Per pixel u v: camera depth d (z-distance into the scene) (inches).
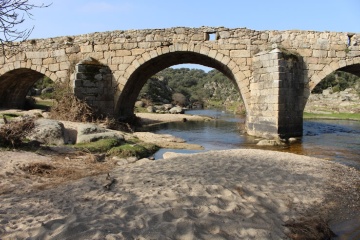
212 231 188.9
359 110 1739.7
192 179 295.1
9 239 167.2
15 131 414.3
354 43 751.7
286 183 310.7
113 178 300.4
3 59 906.7
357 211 260.1
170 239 171.9
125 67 802.8
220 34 760.3
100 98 786.2
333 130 929.5
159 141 640.4
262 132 717.9
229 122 1274.6
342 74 3240.7
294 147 594.6
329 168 393.1
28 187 275.4
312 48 746.8
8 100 1156.5
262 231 195.6
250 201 248.5
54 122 507.5
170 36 778.8
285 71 690.2
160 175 314.5
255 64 735.7
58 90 824.9
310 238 200.7
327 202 272.4
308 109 1908.2
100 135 517.3
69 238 165.6
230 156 432.1
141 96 2209.6
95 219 193.5
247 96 755.4
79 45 834.2
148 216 198.8
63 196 247.9
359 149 571.2
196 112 2164.1
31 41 876.6
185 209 214.1
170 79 4879.4
